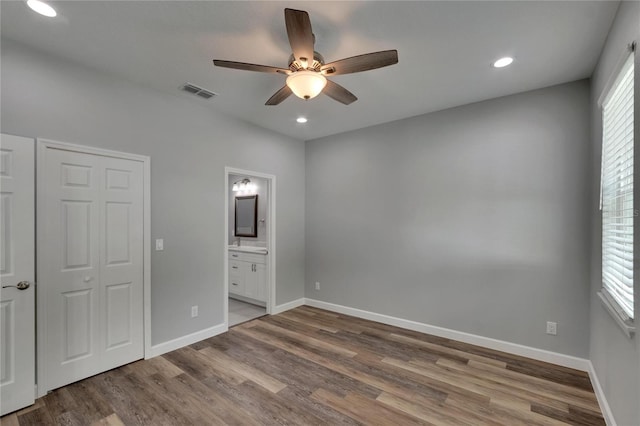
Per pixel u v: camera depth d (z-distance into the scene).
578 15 1.88
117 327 2.72
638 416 1.46
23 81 2.22
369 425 2.01
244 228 5.65
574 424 2.01
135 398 2.29
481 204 3.23
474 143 3.27
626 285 1.73
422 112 3.58
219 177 3.58
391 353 3.06
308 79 1.98
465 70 2.58
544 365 2.80
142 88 2.89
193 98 3.21
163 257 3.05
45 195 2.30
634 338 1.51
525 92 2.98
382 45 2.22
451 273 3.42
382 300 3.97
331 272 4.50
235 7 1.84
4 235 2.10
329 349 3.16
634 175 1.49
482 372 2.68
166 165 3.07
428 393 2.36
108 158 2.66
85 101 2.53
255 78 2.76
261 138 4.11
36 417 2.06
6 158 2.11
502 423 2.02
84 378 2.52
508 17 1.91
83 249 2.51
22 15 1.91
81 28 2.04
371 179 4.09
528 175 2.97
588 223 2.69
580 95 2.73
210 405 2.21
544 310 2.89
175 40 2.19
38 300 2.27
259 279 4.67
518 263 3.02
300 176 4.76
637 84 1.46
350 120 3.86
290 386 2.46
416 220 3.68
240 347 3.21
